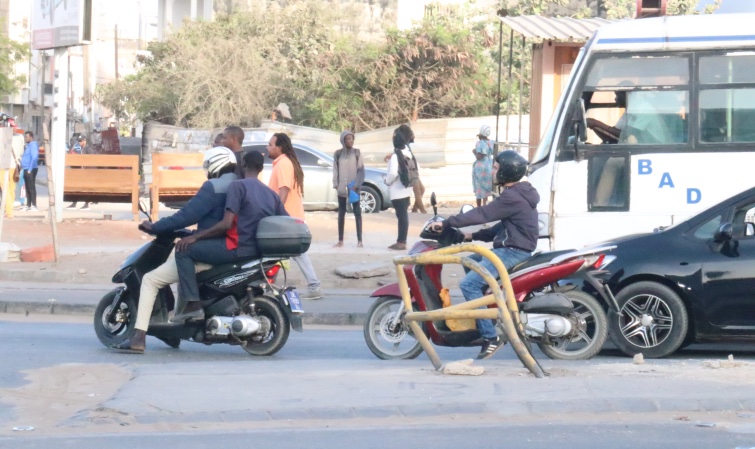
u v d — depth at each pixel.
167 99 40.47
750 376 10.10
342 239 22.22
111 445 8.07
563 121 15.31
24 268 19.31
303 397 9.34
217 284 11.98
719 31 15.04
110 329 12.66
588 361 11.36
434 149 35.62
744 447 7.89
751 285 11.48
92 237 23.73
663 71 15.13
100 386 10.19
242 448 7.97
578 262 11.16
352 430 8.52
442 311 10.48
